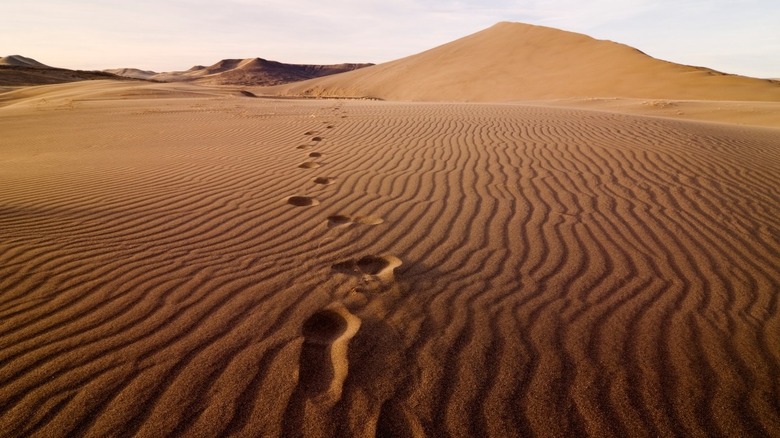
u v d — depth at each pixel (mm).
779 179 4996
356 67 195625
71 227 3664
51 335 2203
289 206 4266
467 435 1674
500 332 2273
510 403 1819
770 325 2324
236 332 2250
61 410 1744
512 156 6164
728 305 2512
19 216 3908
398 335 2242
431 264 3033
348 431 1679
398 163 5949
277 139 8078
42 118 13820
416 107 14273
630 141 6918
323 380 1942
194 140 8266
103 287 2674
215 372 1960
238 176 5383
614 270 2924
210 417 1726
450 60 62875
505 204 4242
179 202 4375
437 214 4012
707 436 1682
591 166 5531
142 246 3297
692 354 2107
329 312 2467
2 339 2164
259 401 1807
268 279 2805
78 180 5262
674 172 5227
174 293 2615
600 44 50188
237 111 13883
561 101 24641
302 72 175250
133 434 1648
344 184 4992
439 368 2012
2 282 2703
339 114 12031
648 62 41062
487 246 3322
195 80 134750
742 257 3117
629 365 2037
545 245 3326
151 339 2184
